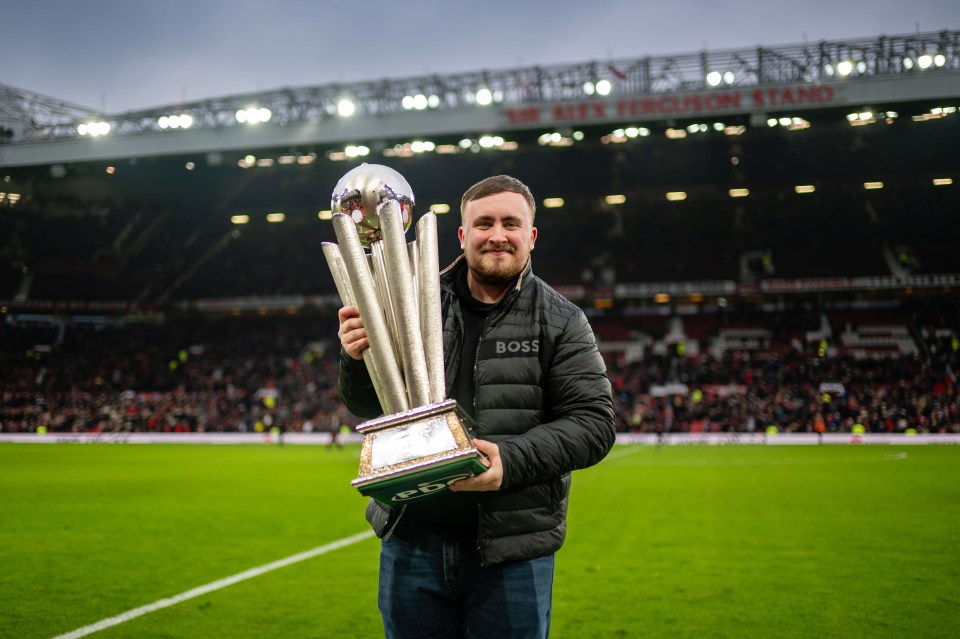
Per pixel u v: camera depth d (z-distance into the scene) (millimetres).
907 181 48000
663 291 46125
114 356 49688
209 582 7980
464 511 2650
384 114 37562
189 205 55750
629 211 52562
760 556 9219
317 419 41594
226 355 49719
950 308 45156
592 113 35938
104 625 6348
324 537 10773
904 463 22984
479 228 2684
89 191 53312
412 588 2703
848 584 7750
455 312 2809
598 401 2639
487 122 36781
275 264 53438
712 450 30688
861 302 47875
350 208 2637
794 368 41719
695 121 36375
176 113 39844
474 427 2668
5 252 50625
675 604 7059
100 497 15492
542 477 2461
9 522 12102
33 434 41562
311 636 6125
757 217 50312
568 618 6641
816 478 18672
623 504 14188
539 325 2723
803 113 35062
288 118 38688
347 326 2492
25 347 49844
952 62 33312
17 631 6160
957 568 8469
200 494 16047
